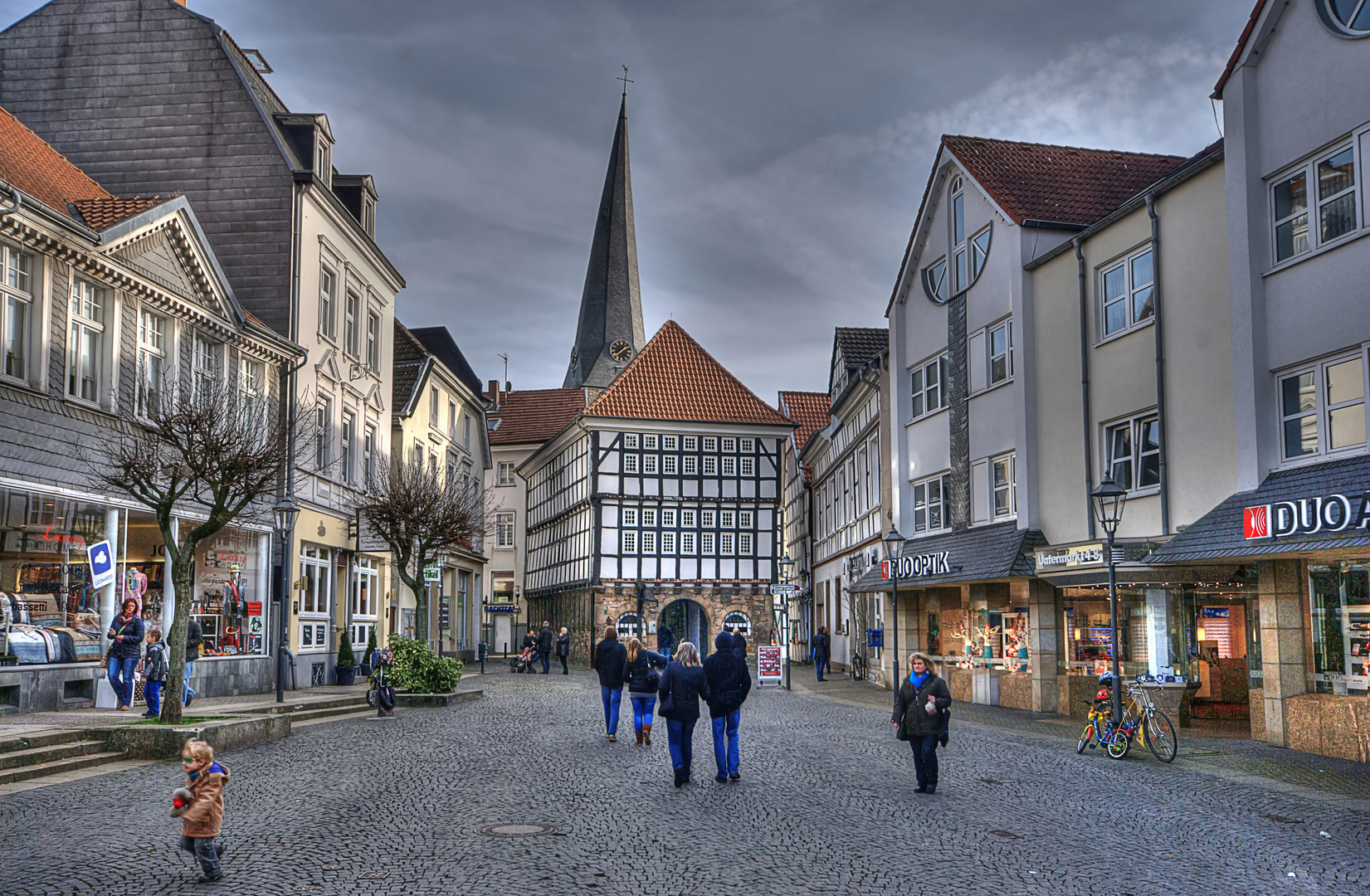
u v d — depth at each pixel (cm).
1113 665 1548
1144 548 1845
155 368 2089
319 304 2830
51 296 1761
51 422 1750
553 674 3966
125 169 2734
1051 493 2217
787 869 842
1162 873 847
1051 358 2228
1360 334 1494
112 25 2783
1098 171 2538
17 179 1855
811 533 5144
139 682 1939
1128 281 2019
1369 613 1475
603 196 10200
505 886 779
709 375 5222
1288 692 1581
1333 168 1557
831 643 4441
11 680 1641
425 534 2922
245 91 2752
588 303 10125
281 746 1580
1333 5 1567
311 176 2702
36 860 841
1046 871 847
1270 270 1650
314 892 760
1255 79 1691
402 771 1338
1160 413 1881
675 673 1252
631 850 900
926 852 908
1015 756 1520
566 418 7050
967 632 2584
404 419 3656
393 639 2427
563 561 5497
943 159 2617
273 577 2544
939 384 2745
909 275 2883
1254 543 1516
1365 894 791
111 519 1912
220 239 2703
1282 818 1063
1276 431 1647
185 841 784
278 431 1961
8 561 1655
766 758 1493
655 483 4966
